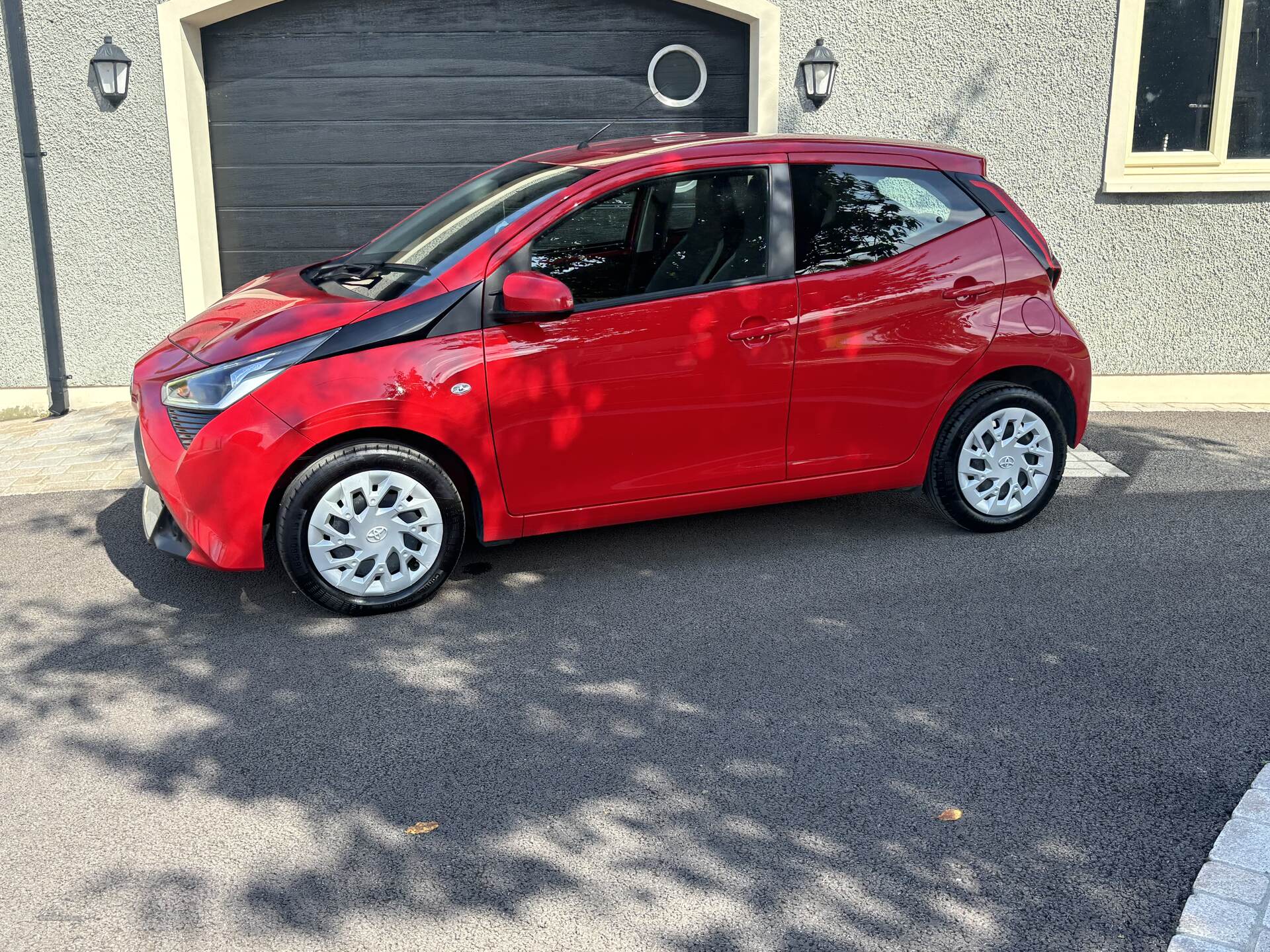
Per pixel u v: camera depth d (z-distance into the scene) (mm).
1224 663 3877
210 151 7652
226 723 3568
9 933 2611
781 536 5184
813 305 4609
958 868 2812
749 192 4582
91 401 7805
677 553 4977
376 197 7758
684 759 3320
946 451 4965
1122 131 7469
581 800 3123
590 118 7668
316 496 4141
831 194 4699
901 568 4762
